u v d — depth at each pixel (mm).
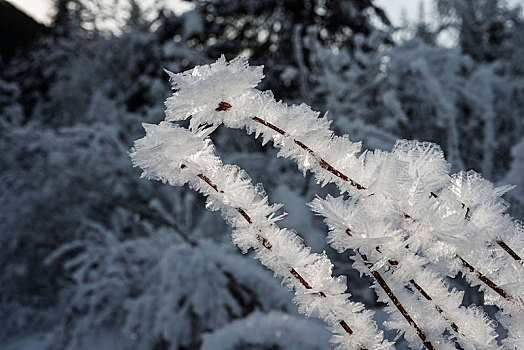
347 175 491
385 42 4305
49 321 5121
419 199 475
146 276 3168
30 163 4602
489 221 498
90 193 4395
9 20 9727
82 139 4445
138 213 3959
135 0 7711
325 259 526
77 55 8195
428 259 507
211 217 3918
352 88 4047
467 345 538
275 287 2543
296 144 487
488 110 3596
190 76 452
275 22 7328
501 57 6812
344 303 530
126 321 3008
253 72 443
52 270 5203
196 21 6926
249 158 4520
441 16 6121
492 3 6883
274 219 510
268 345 1610
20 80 8969
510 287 522
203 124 465
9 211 4680
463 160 3730
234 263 2711
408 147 519
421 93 3623
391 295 530
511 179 2242
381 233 476
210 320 2674
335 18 7559
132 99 7316
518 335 541
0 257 4973
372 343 533
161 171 463
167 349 3109
